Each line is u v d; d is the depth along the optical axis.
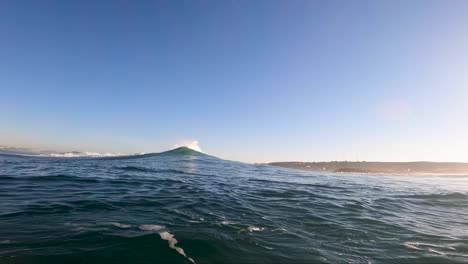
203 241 5.86
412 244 6.38
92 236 5.86
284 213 8.73
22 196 9.41
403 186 18.20
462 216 9.62
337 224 7.76
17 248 5.09
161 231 6.36
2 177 13.31
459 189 16.86
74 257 4.88
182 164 27.98
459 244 6.48
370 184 18.77
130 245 5.49
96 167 20.94
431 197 13.41
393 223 8.16
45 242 5.43
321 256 5.46
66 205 8.37
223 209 8.81
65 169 18.47
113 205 8.65
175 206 8.88
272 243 6.01
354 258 5.45
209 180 16.27
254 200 10.63
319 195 12.64
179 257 5.11
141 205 8.82
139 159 33.03
